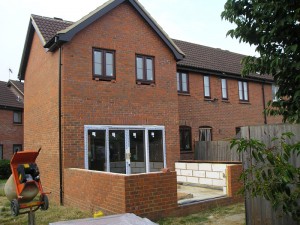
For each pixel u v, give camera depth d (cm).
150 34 1341
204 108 1711
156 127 1312
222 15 564
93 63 1173
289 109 507
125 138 1218
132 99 1254
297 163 508
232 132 1841
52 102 1187
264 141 553
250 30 536
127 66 1256
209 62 1833
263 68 520
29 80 1505
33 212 780
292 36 487
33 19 1330
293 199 393
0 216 869
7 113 2700
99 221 353
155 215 791
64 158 1071
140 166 1245
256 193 413
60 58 1123
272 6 479
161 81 1352
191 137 1620
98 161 1141
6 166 2084
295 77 483
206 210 905
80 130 1112
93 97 1155
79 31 1145
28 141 1471
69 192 1025
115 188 783
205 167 1229
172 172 836
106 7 1201
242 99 1944
